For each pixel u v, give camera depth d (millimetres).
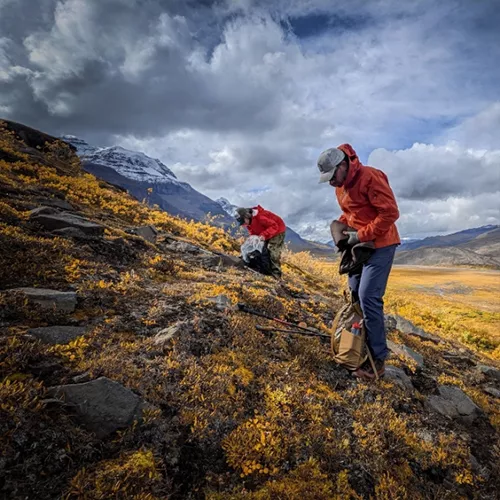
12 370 2553
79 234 5973
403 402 4000
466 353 7332
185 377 3031
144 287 4961
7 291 3605
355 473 2822
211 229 12391
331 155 3650
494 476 3428
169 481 2229
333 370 4180
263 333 4395
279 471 2586
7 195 7035
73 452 2137
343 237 4023
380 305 3926
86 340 3236
